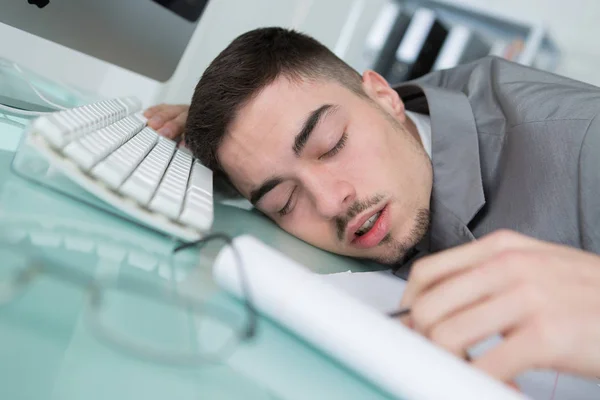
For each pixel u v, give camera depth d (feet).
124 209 1.41
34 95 2.85
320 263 2.24
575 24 6.94
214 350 0.93
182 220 1.46
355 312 0.99
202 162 2.84
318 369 0.98
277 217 2.68
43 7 2.80
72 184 1.53
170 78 3.59
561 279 1.04
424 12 5.90
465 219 2.70
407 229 2.58
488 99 3.33
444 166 2.80
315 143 2.40
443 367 0.90
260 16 4.03
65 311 0.87
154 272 1.19
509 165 2.81
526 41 5.89
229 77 2.56
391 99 3.24
